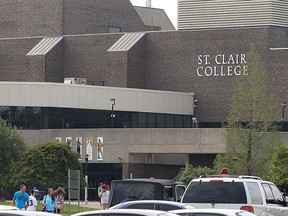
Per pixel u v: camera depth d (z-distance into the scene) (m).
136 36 119.31
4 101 107.00
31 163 83.62
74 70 121.44
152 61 118.75
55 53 120.94
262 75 81.00
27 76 120.31
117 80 117.25
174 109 114.62
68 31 132.88
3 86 107.06
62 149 83.88
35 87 107.00
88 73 120.38
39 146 84.12
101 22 136.50
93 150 103.25
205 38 116.25
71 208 74.12
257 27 113.94
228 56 114.69
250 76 80.94
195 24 120.44
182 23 121.12
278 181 74.00
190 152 99.88
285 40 113.81
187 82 116.81
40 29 133.62
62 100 107.50
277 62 111.75
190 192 39.06
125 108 111.12
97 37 120.69
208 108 115.44
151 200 40.34
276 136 78.06
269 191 41.12
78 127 108.44
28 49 123.62
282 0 118.19
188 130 100.06
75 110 108.25
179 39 117.69
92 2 135.62
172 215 29.89
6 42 125.25
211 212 32.06
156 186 43.03
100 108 109.50
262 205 39.22
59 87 107.44
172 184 43.84
